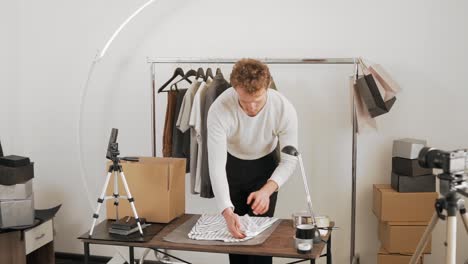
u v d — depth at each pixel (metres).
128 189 2.43
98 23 3.82
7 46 4.00
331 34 3.45
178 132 3.36
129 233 2.38
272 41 3.54
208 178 3.13
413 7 3.32
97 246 4.02
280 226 2.48
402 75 3.38
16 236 3.22
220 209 2.35
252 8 3.55
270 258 2.65
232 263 2.81
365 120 3.22
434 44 3.32
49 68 3.95
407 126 3.41
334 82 3.47
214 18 3.62
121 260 3.84
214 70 3.65
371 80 3.06
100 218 3.98
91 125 3.91
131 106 3.82
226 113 2.43
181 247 2.21
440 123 3.37
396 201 3.15
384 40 3.38
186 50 3.68
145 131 3.81
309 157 3.57
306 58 3.48
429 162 2.04
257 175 2.71
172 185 2.59
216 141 2.42
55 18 3.89
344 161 3.52
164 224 2.55
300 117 3.54
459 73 3.32
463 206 2.05
